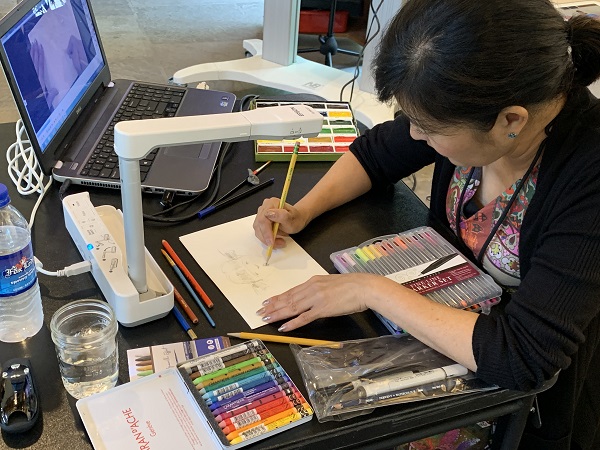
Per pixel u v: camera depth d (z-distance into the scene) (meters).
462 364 0.87
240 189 1.21
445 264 1.04
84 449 0.73
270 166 1.29
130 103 1.38
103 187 1.16
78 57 1.28
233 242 1.07
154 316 0.90
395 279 1.00
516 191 1.02
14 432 0.74
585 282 0.83
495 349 0.84
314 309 0.93
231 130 0.81
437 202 1.21
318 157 1.32
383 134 1.22
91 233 0.97
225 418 0.76
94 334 0.77
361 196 1.23
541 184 0.94
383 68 0.83
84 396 0.79
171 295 0.90
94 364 0.79
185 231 1.09
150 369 0.83
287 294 0.95
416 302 0.90
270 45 2.71
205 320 0.92
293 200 1.20
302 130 0.85
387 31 0.84
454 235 1.15
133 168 0.79
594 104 0.93
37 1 1.11
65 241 1.04
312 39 3.67
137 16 3.84
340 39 3.66
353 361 0.87
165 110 1.38
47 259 1.00
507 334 0.85
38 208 1.11
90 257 0.94
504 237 1.07
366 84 2.48
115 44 3.44
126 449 0.73
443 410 0.84
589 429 1.23
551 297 0.84
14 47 1.02
